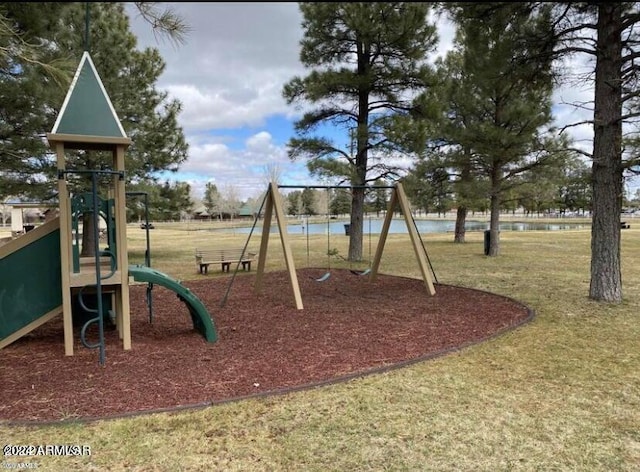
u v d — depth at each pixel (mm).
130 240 21859
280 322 5355
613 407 3010
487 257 11984
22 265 4168
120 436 2619
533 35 6098
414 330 4910
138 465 2338
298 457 2410
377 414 2906
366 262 11266
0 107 5930
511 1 5656
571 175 10273
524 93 10031
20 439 2584
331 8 8945
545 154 10008
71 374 3590
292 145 10586
